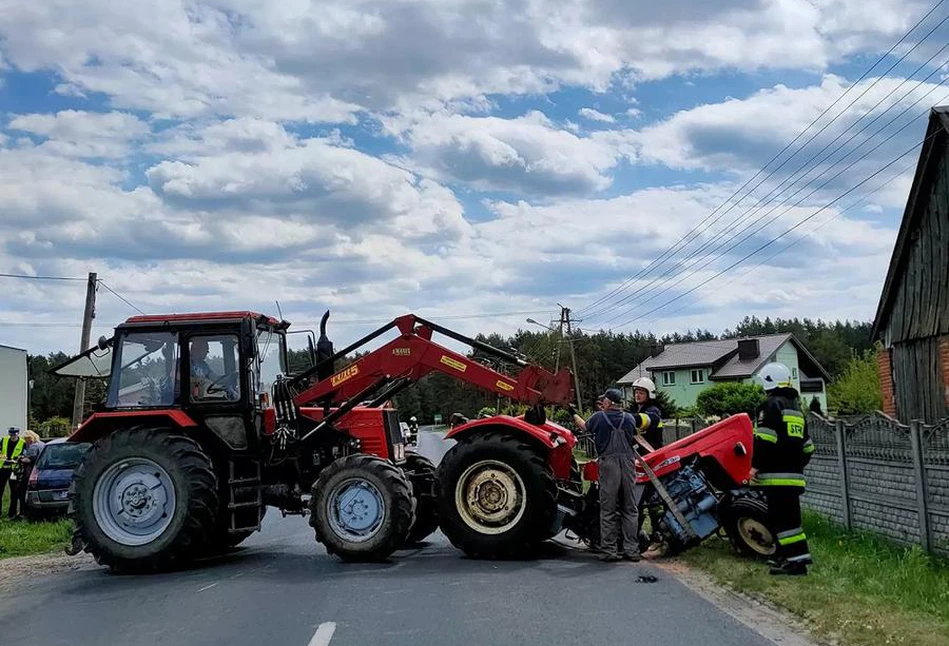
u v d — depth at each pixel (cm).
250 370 1095
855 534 1045
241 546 1245
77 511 1036
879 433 993
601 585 838
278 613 759
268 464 1112
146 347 1109
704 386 7075
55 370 1152
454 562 995
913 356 1686
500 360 1118
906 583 765
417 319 1113
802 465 855
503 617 711
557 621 693
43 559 1207
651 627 668
